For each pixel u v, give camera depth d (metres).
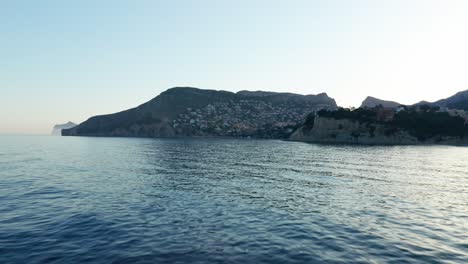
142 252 12.93
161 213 19.47
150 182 32.44
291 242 14.37
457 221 18.42
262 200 23.83
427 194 27.00
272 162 56.25
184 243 14.08
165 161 57.44
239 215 19.22
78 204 21.67
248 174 39.78
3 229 15.94
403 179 36.03
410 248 13.77
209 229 16.27
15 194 25.14
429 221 18.28
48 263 11.78
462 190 29.34
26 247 13.46
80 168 44.97
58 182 31.66
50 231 15.69
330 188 29.56
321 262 12.09
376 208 21.34
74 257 12.38
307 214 19.58
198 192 27.06
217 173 40.66
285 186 30.67
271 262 12.00
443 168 48.72
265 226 16.92
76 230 15.89
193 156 70.25
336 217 18.92
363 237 15.20
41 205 21.28
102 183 31.30
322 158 64.94
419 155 76.81
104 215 18.77
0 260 12.04
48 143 152.88
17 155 70.69
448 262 12.26
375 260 12.36
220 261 12.02
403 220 18.38
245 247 13.65
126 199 23.58
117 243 14.00
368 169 45.75
